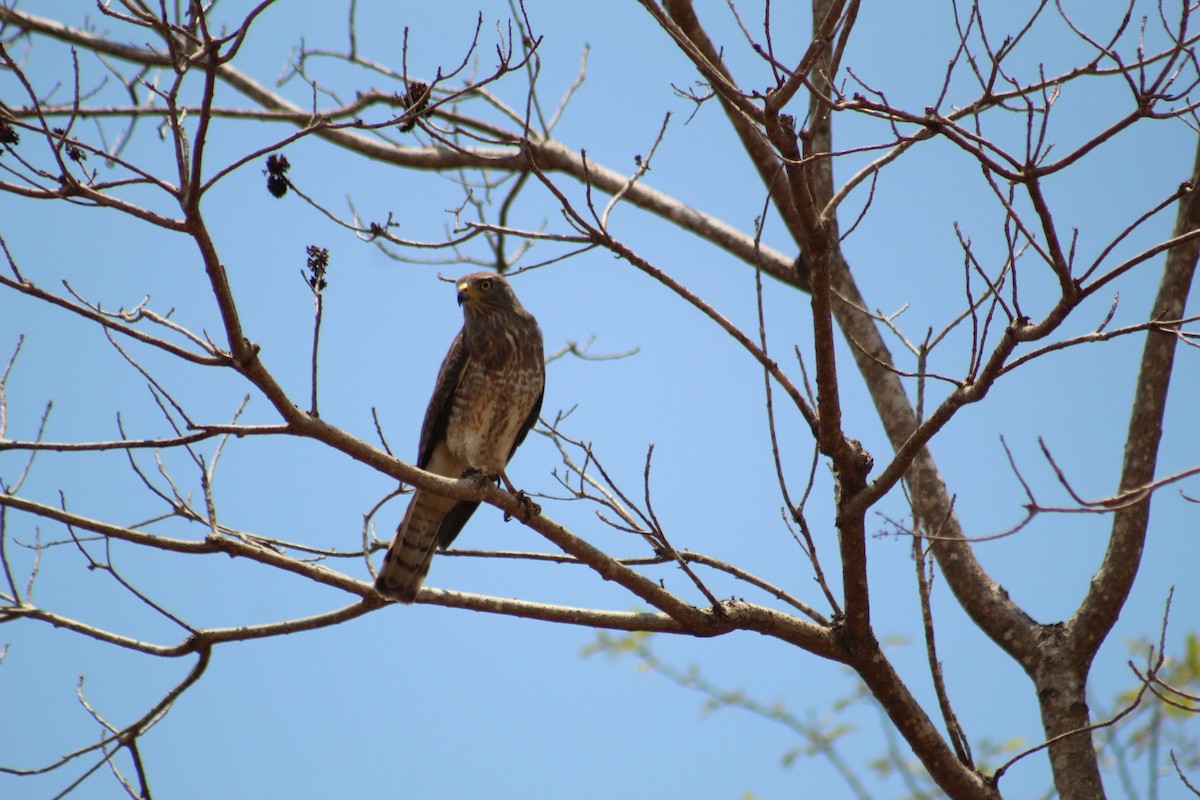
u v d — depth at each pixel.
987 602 12.08
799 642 10.38
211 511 9.94
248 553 9.84
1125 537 11.39
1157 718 10.65
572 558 10.92
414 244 10.17
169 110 7.36
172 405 8.47
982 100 8.81
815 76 12.85
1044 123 7.60
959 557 12.32
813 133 8.85
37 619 9.87
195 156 7.31
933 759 10.31
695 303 10.07
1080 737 11.02
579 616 10.46
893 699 10.38
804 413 9.94
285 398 8.34
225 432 8.25
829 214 10.04
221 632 10.16
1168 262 11.71
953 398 8.66
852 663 10.38
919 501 12.66
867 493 9.41
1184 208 11.54
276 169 8.59
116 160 7.39
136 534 9.32
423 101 8.29
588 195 9.86
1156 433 11.50
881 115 7.97
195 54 8.37
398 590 10.69
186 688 10.23
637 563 10.96
